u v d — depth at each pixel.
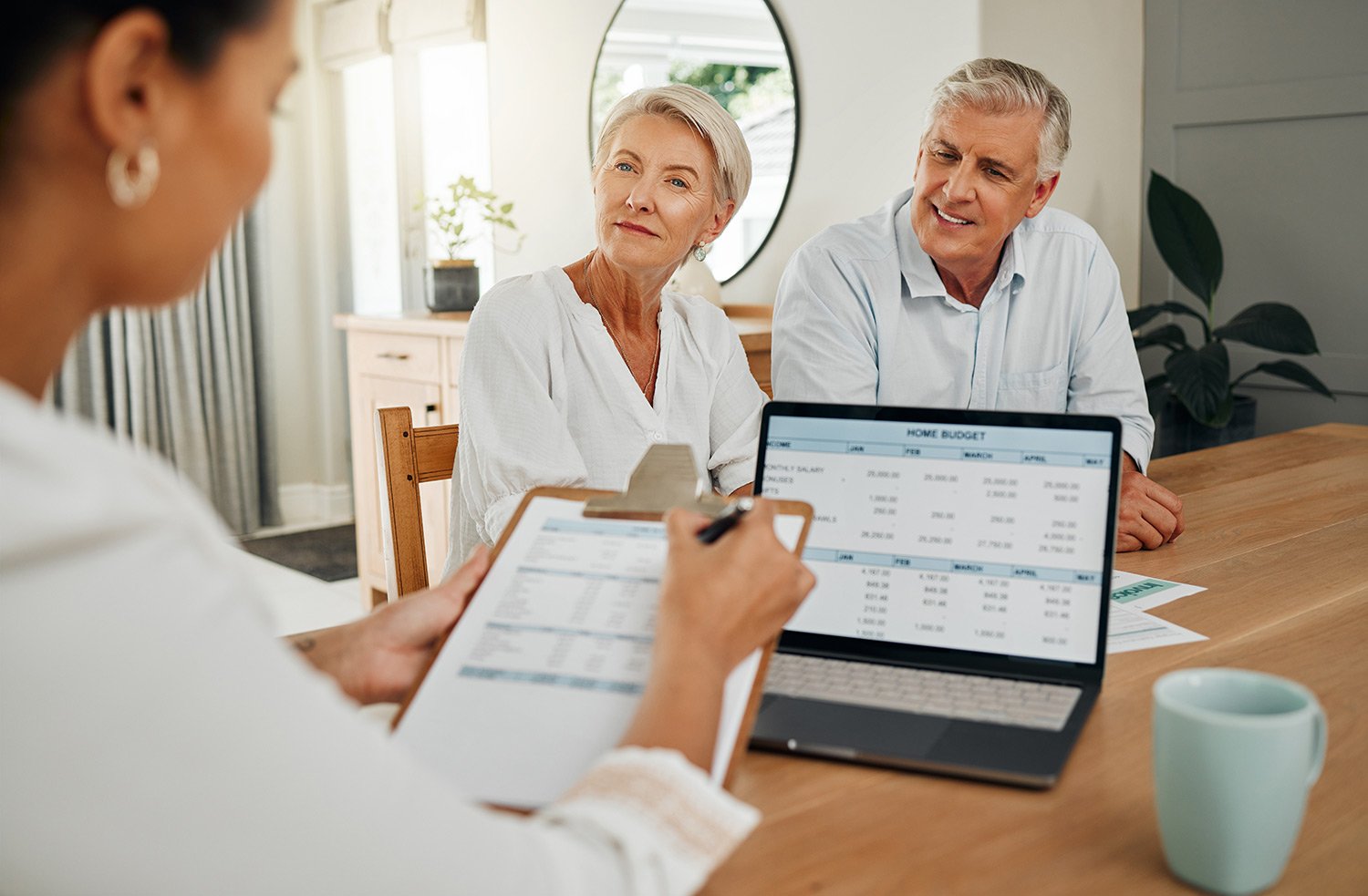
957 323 1.89
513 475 1.38
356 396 3.57
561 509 0.87
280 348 4.89
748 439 1.62
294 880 0.44
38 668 0.41
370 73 4.55
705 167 1.49
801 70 3.16
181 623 0.43
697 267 3.19
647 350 1.59
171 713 0.42
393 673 0.81
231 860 0.43
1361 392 3.09
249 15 0.50
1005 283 1.86
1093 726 0.86
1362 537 1.41
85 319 0.52
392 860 0.46
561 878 0.50
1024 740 0.81
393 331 3.37
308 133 4.80
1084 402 1.91
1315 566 1.29
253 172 0.52
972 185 1.67
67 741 0.41
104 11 0.46
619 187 1.48
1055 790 0.75
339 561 4.29
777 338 1.90
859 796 0.75
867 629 0.96
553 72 3.72
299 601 3.81
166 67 0.48
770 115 3.25
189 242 0.52
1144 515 1.39
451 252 3.69
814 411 1.02
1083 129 3.17
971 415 0.98
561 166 3.73
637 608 0.78
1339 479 1.77
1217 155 3.29
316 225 4.84
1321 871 0.65
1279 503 1.61
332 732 0.47
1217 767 0.61
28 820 0.41
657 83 3.44
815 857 0.67
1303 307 3.19
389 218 4.56
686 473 0.85
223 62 0.49
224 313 4.54
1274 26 3.12
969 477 0.97
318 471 5.03
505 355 1.45
